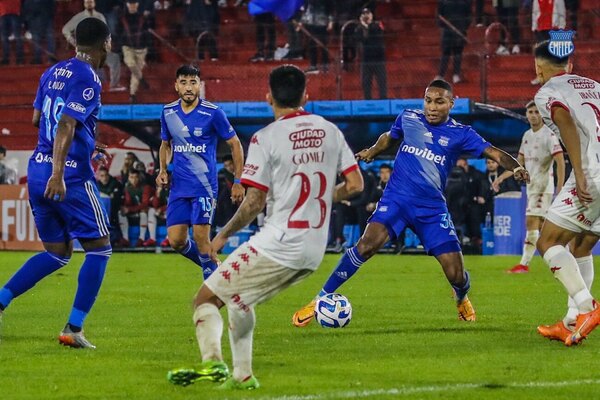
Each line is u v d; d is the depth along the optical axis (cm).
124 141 5800
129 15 6500
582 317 2173
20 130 6500
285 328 2522
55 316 2808
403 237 5369
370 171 5322
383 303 3117
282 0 6341
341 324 2467
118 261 4922
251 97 6356
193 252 3098
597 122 2200
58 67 2236
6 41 6825
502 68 6159
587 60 5941
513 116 5356
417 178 2519
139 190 5631
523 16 6262
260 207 1653
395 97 6091
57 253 2297
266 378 1830
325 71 6216
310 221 1662
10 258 5069
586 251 2394
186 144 3008
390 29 6688
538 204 4175
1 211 5688
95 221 2231
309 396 1656
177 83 3020
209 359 1642
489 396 1673
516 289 3547
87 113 2178
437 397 1664
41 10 6762
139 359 2061
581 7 6538
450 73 6119
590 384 1778
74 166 2211
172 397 1670
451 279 2566
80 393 1716
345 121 5634
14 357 2088
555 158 4078
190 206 3036
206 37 6694
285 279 1672
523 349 2177
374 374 1877
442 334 2414
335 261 4906
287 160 1653
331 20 6431
